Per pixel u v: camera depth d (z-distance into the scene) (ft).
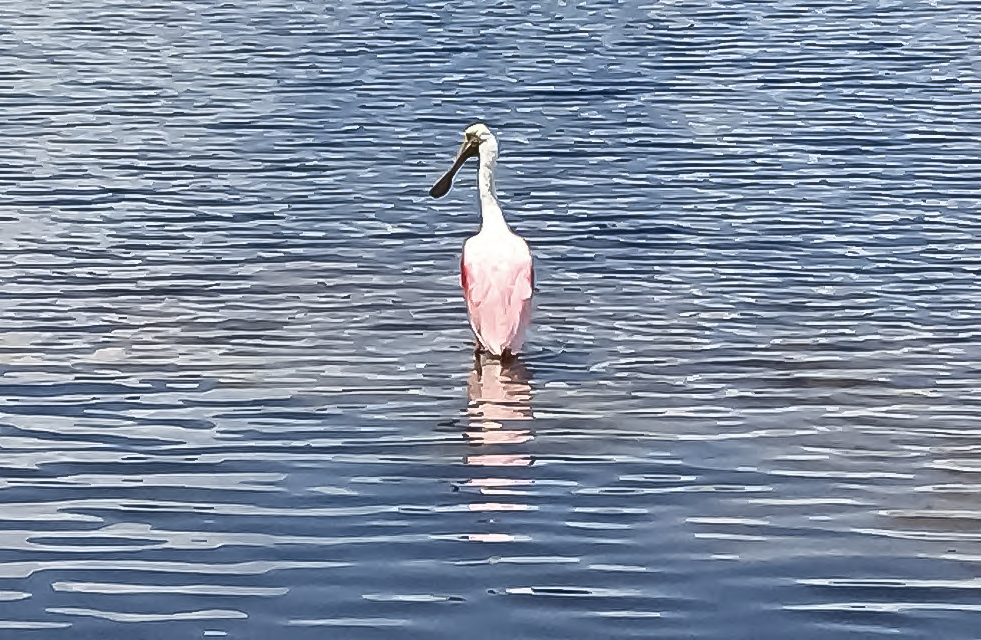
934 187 58.08
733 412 37.29
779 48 87.25
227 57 85.51
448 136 67.51
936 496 32.78
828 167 61.21
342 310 44.75
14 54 86.22
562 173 61.05
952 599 28.58
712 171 60.90
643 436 35.86
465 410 37.40
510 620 27.81
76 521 31.60
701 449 35.12
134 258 49.55
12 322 43.37
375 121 70.18
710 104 73.10
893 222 53.57
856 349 41.52
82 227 53.06
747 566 29.73
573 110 72.38
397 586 28.99
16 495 32.76
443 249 51.03
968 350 41.47
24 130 67.77
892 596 28.68
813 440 35.65
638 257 50.03
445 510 32.09
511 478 33.60
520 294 40.60
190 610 28.17
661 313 44.55
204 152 64.08
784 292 46.34
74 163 61.98
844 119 69.51
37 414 37.01
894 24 94.68
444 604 28.37
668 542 30.71
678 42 89.45
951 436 35.86
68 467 34.09
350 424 36.50
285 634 27.37
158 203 56.18
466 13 99.76
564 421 36.73
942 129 67.36
